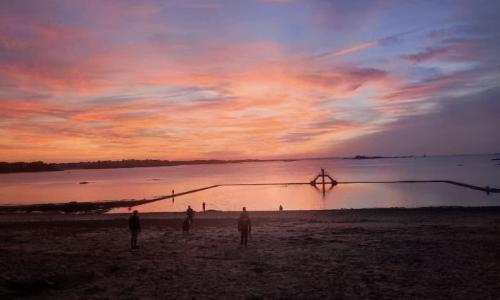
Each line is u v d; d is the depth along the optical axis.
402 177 130.38
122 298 12.04
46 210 64.62
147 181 172.88
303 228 28.19
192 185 131.12
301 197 79.06
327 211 42.00
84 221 33.75
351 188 95.88
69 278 13.84
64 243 22.75
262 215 39.47
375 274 14.55
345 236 23.73
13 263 16.12
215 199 78.06
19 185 163.50
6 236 25.92
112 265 16.09
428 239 21.83
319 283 13.52
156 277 14.45
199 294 12.45
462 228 25.98
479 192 76.50
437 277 13.99
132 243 20.39
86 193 106.31
